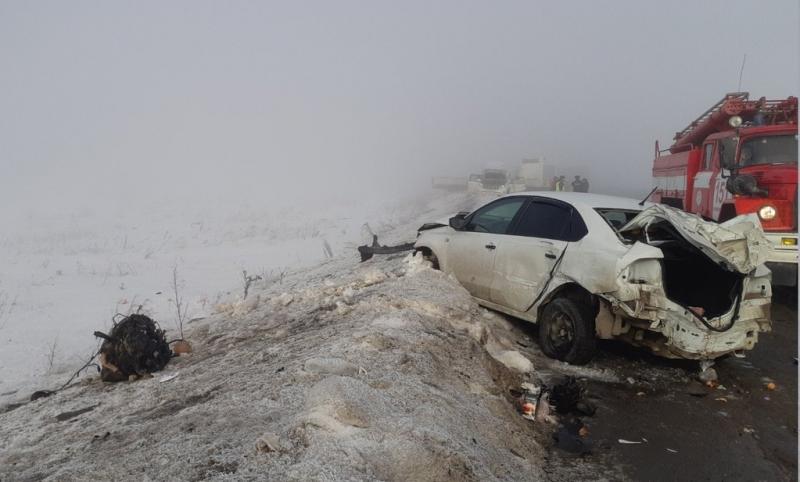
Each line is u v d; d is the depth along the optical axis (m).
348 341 4.75
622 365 5.73
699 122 12.73
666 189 14.29
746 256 5.10
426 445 2.97
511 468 3.39
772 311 8.38
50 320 10.59
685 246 5.45
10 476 3.51
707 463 3.93
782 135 9.67
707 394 5.13
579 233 5.82
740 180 8.77
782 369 5.84
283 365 4.58
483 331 5.66
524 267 6.25
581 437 4.23
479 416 3.84
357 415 3.13
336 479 2.58
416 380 4.00
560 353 5.75
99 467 3.12
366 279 7.97
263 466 2.75
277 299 8.02
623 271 5.12
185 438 3.34
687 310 5.07
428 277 6.82
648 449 4.10
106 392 5.25
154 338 5.85
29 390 6.54
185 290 13.75
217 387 4.49
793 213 8.33
